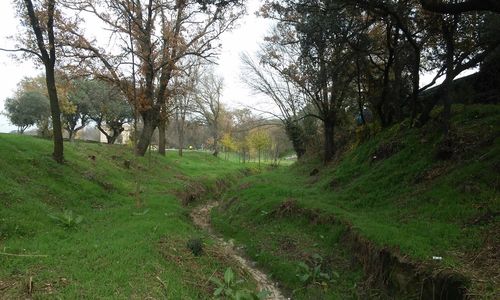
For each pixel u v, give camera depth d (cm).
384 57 1808
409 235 820
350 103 2262
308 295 833
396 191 1170
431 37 1455
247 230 1367
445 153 1145
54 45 1492
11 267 688
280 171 3073
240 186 2230
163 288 673
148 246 846
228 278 748
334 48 1396
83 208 1255
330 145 2286
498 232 709
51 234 905
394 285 745
